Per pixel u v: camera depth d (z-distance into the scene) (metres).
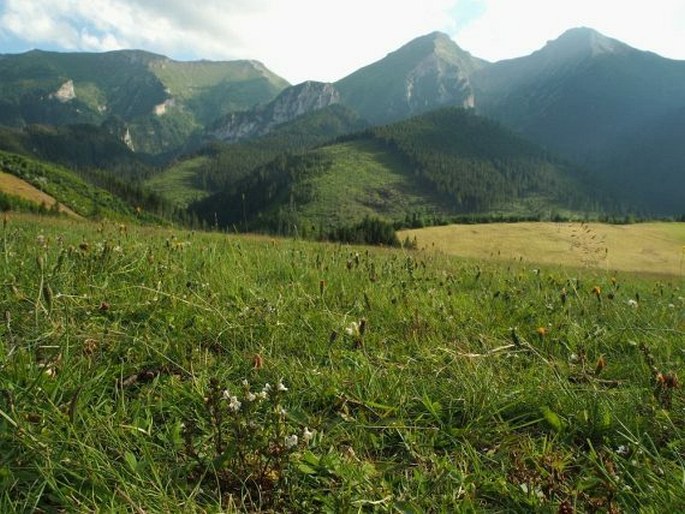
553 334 4.18
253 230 14.25
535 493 2.04
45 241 5.61
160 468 2.05
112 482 1.90
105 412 2.34
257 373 2.96
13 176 97.81
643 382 3.25
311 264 6.35
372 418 2.73
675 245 66.50
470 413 2.75
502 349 3.69
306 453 2.15
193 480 2.05
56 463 1.86
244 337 3.52
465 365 3.27
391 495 1.99
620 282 8.38
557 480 2.17
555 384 3.04
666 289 8.28
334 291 5.01
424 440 2.52
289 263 6.18
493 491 2.13
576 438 2.66
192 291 4.28
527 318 4.85
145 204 127.44
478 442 2.54
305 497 2.02
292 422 2.53
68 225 11.04
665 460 2.28
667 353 3.71
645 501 2.02
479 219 120.06
